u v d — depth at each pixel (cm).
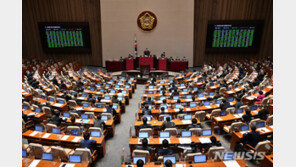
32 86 1405
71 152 711
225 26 2309
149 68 2230
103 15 2417
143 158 600
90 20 2481
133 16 2403
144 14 2383
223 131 945
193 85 1598
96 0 2416
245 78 1606
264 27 2370
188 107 1062
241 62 2231
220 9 2352
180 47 2452
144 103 1108
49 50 2538
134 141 732
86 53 2625
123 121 1145
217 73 1970
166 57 2483
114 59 2534
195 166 573
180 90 1437
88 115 937
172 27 2402
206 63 2558
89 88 1472
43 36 2478
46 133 809
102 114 954
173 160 589
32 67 2045
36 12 2502
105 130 893
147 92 1392
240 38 2339
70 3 2438
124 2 2372
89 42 2506
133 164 600
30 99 1223
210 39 2377
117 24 2436
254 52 2464
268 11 2320
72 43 2509
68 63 2334
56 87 1444
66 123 877
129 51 2502
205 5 2355
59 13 2480
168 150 623
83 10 2450
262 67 1859
